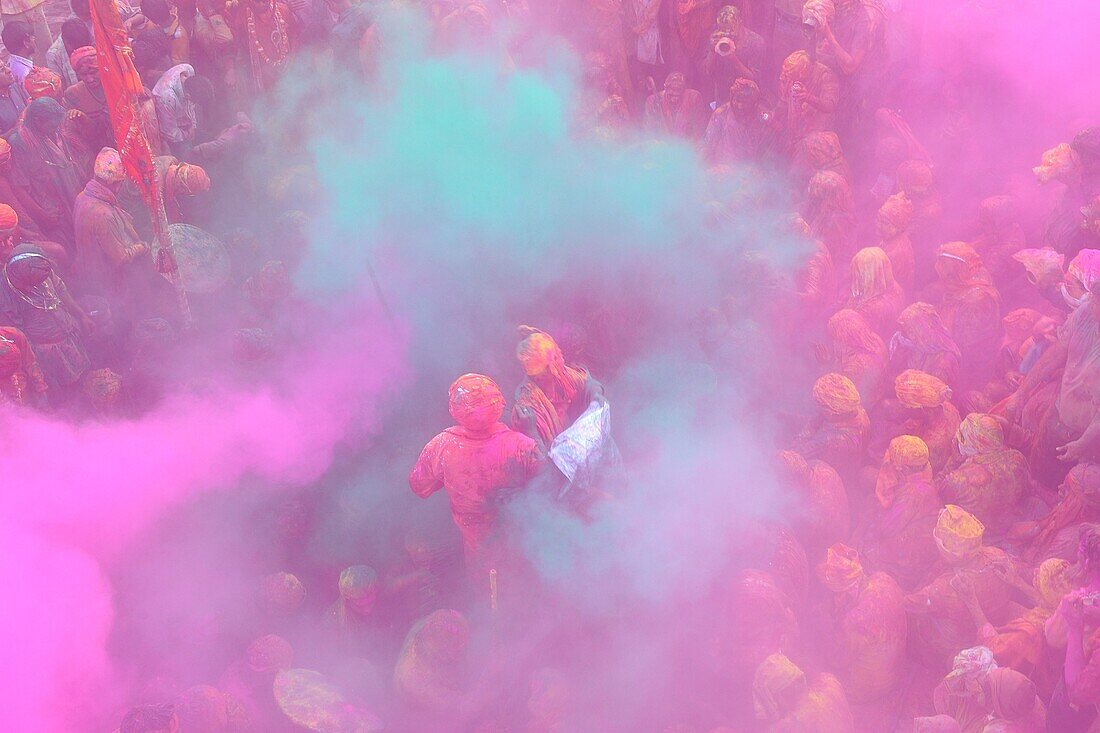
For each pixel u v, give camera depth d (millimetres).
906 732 4836
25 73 8625
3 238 5941
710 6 8867
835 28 7871
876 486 5242
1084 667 3750
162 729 3971
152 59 8297
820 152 7371
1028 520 5266
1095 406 5016
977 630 4656
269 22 8797
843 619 4836
